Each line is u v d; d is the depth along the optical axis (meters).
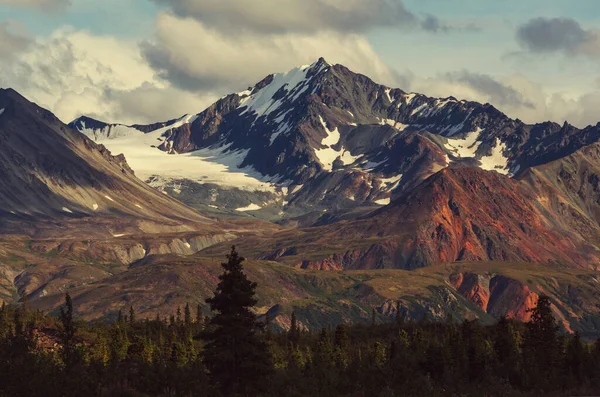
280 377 119.88
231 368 106.50
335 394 120.81
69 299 122.69
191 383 112.88
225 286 106.44
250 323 106.81
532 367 139.38
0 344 115.50
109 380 113.62
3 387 102.31
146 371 118.50
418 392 123.44
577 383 129.88
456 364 139.62
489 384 128.50
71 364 113.38
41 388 104.19
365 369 137.88
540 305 156.62
